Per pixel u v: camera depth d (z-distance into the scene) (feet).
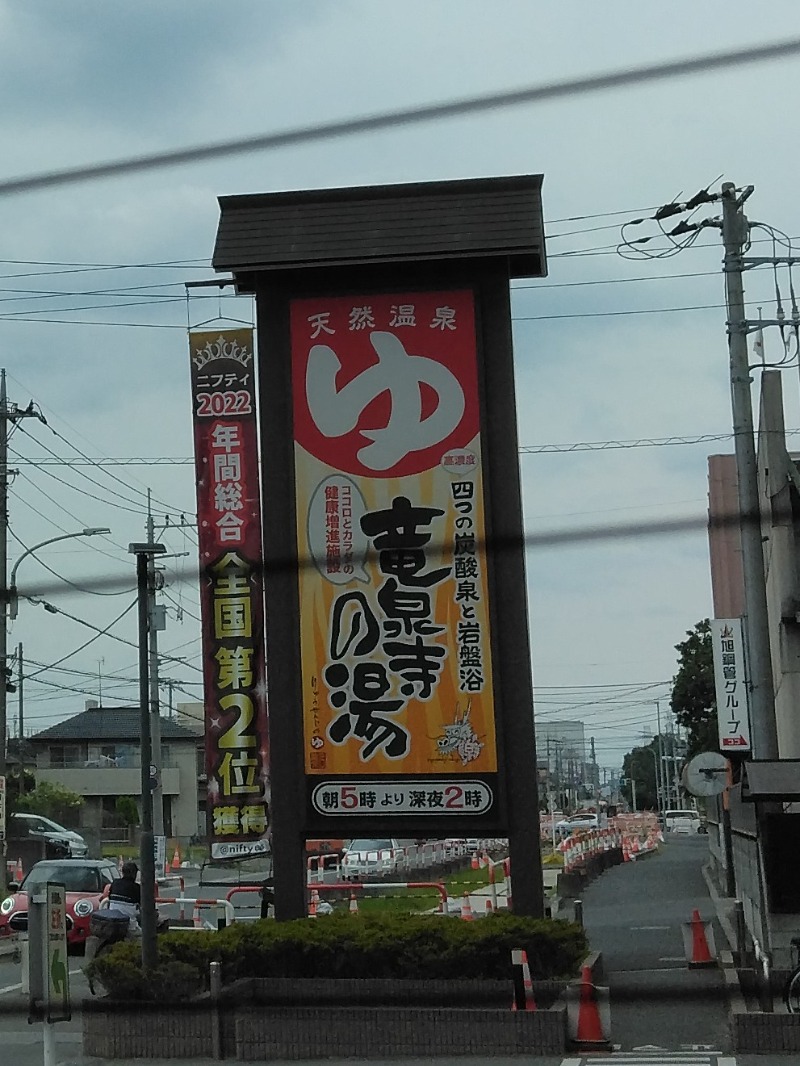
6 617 97.09
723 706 87.04
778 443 90.43
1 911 78.69
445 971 45.73
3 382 96.07
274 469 50.67
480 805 48.11
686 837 271.28
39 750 258.16
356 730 48.91
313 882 95.09
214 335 55.01
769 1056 39.65
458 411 49.90
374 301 50.85
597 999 43.55
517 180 51.44
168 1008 41.75
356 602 49.47
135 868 59.36
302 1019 40.73
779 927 46.32
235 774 55.21
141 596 47.62
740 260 69.31
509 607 48.88
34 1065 41.01
